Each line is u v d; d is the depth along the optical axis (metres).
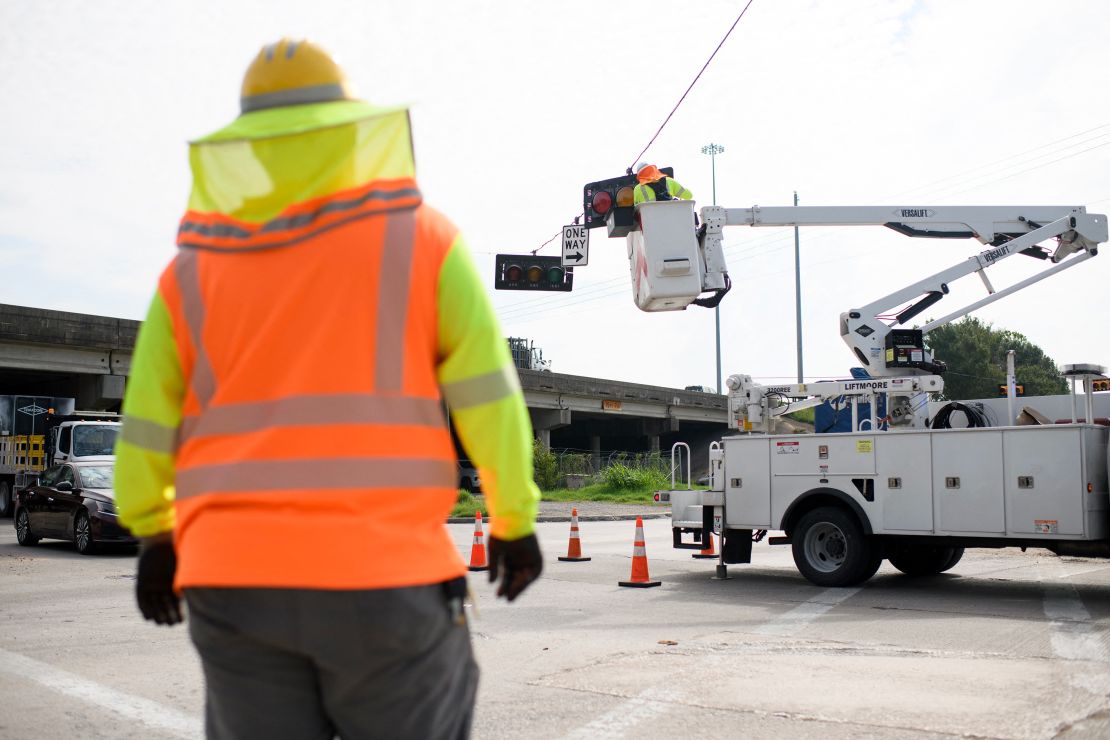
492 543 2.04
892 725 5.18
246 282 1.93
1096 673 6.52
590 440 74.94
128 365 36.66
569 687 6.11
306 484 1.80
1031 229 13.55
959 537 10.96
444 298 1.97
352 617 1.77
